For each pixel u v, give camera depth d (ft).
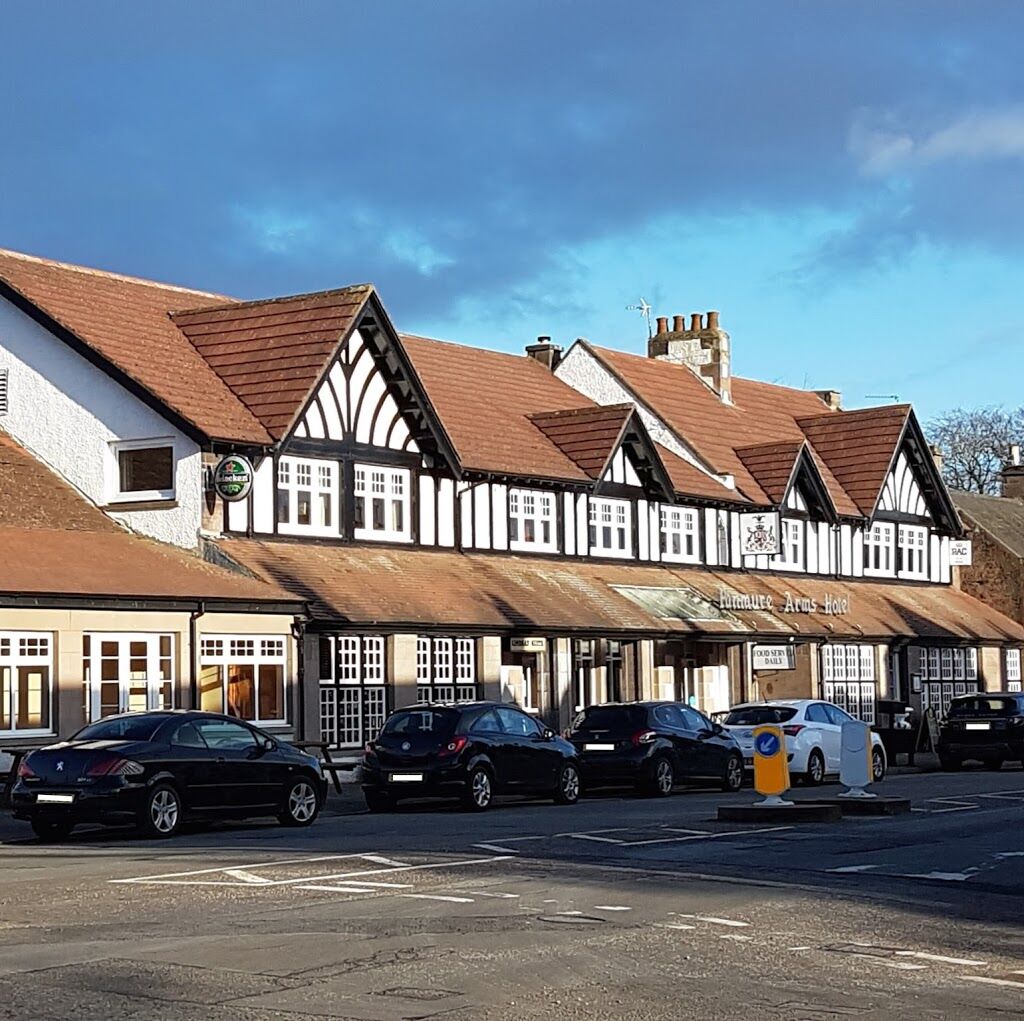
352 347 114.93
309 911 44.21
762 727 76.28
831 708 110.11
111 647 93.71
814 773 105.81
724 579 145.89
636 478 138.62
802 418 176.04
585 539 133.08
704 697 140.87
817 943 39.81
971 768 133.18
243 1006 31.48
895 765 135.44
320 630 103.96
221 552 103.60
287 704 101.91
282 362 111.24
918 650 162.50
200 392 108.47
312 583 105.40
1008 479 223.92
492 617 113.39
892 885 50.72
